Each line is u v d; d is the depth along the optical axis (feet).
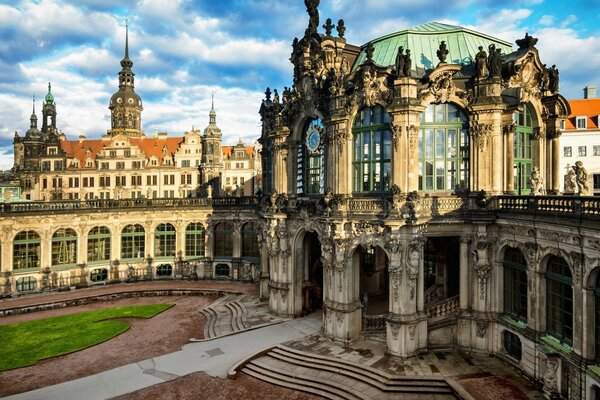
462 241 111.86
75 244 196.75
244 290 187.83
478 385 93.61
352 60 140.05
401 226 107.14
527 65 117.08
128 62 472.44
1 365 114.93
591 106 239.50
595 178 232.73
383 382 96.32
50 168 394.93
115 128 461.37
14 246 181.16
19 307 164.86
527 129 123.95
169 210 210.59
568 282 86.69
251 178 398.83
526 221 96.12
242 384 101.96
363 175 121.39
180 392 98.12
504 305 108.06
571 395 84.07
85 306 175.01
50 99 468.75
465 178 115.44
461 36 127.24
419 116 113.50
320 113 130.21
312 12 135.03
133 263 207.31
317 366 106.93
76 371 110.93
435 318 114.21
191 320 154.10
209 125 390.42
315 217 128.98
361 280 154.51
